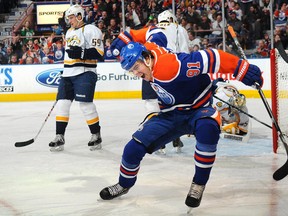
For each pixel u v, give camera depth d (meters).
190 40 10.78
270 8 10.12
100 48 4.89
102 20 11.65
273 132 4.62
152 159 4.53
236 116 5.17
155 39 4.13
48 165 4.39
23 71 10.68
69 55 4.84
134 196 3.34
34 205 3.18
